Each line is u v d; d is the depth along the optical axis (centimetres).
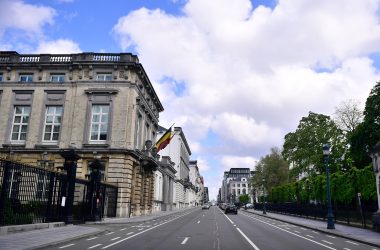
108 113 3769
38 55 3912
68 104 3812
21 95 3909
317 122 5769
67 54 3881
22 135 3859
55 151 3641
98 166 2702
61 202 2123
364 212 2406
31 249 1151
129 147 3706
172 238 1672
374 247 1491
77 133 3706
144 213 4391
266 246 1430
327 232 2142
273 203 6388
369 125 3850
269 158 7450
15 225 1611
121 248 1284
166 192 6662
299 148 5769
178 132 9088
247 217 4297
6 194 1623
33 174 1853
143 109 4341
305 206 3938
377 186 2420
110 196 3422
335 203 3103
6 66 3900
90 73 3828
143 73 4041
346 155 5050
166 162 6656
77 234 1639
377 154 2422
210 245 1418
